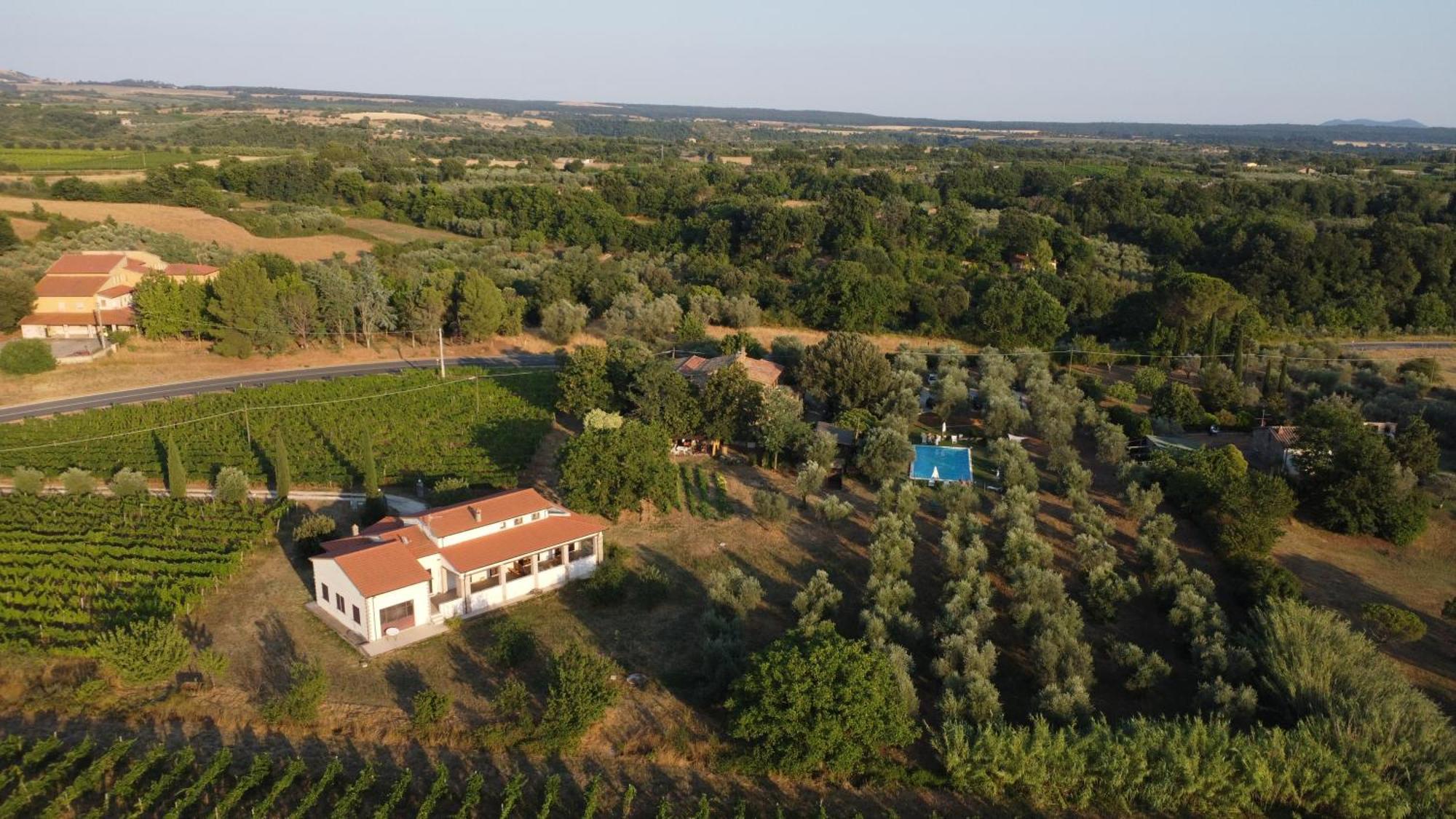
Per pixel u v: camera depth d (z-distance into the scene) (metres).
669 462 79.38
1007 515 73.69
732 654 54.44
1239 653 53.34
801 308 142.75
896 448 83.88
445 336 133.25
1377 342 134.62
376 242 179.25
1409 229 154.38
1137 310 133.25
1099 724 46.91
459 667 55.47
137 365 112.31
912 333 140.00
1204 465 76.75
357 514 76.38
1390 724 45.44
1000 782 45.09
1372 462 75.12
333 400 100.25
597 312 145.12
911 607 62.53
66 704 49.72
